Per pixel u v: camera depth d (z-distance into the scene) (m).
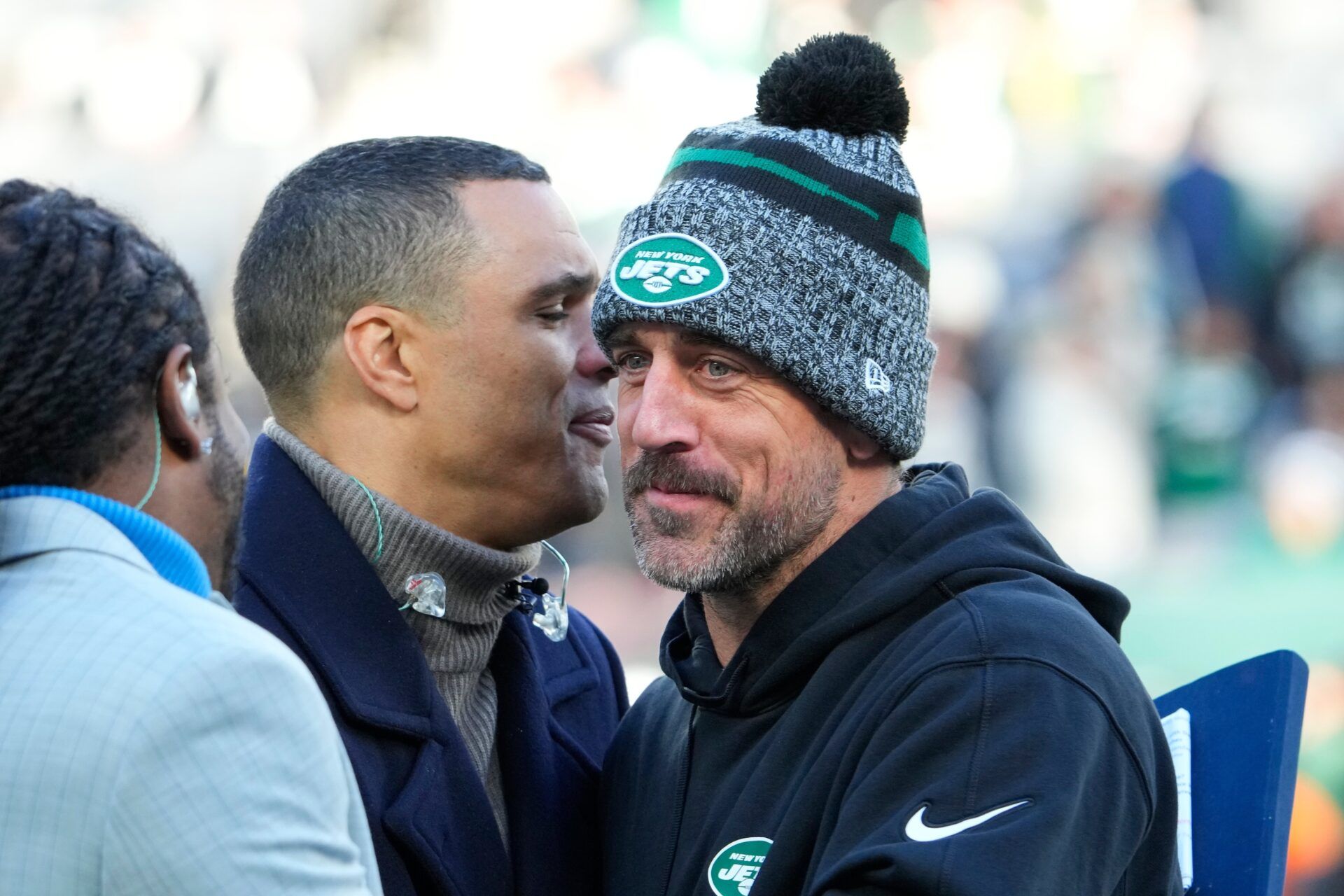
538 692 6.08
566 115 27.34
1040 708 4.57
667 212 5.17
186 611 4.04
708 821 5.23
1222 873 5.26
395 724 5.34
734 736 5.38
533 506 5.81
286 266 5.64
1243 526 20.11
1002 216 23.89
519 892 5.62
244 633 4.09
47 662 3.92
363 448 5.66
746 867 4.99
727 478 5.17
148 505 4.30
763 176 5.16
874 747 4.72
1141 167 23.31
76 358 4.05
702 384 5.18
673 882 5.26
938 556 5.20
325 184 5.66
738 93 27.11
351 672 5.34
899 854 4.25
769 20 27.45
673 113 26.98
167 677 3.89
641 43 27.55
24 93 29.69
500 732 5.94
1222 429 20.58
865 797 4.58
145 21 29.95
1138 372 21.20
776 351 5.01
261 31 29.45
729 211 5.09
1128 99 25.42
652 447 5.18
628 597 19.59
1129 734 4.69
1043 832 4.29
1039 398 21.08
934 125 25.94
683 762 5.51
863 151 5.31
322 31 29.38
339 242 5.56
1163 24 25.95
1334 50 25.19
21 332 4.01
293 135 28.61
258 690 3.99
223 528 4.57
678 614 6.05
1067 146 25.08
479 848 5.46
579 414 5.90
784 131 5.32
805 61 5.36
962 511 5.38
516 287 5.62
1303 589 19.22
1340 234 21.66
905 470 5.99
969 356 21.59
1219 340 21.38
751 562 5.23
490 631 5.89
